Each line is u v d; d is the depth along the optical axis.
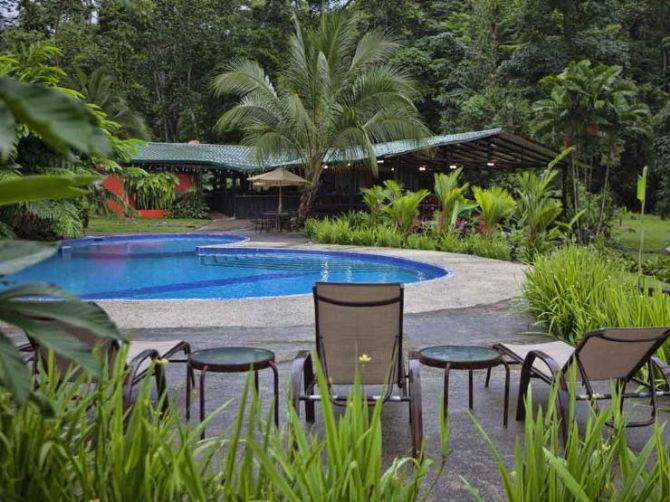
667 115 23.52
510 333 6.09
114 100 28.38
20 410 1.80
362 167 23.47
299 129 19.25
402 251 14.93
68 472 1.83
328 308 3.50
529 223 13.37
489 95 30.28
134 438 1.81
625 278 6.60
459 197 16.41
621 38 34.19
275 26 38.62
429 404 4.03
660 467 1.89
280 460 1.89
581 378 3.29
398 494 1.86
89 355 1.17
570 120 20.64
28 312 1.21
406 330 6.21
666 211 25.44
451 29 38.94
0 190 1.05
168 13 36.53
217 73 37.03
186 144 29.50
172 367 4.81
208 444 2.06
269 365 3.42
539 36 31.69
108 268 13.62
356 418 2.00
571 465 1.94
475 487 2.80
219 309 7.18
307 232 19.44
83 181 1.09
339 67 19.27
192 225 23.75
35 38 27.88
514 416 3.80
